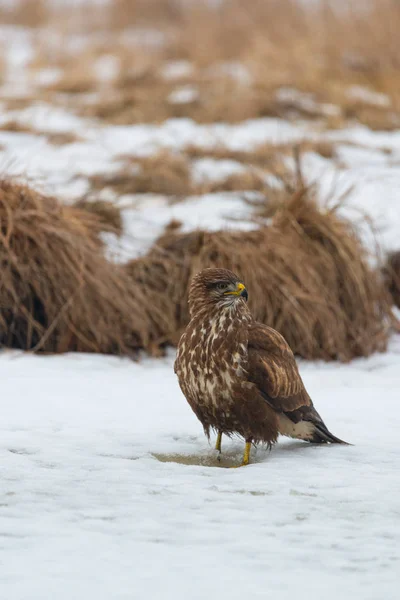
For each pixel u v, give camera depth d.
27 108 24.42
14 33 35.50
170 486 7.05
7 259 12.73
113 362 12.35
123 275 13.42
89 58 29.62
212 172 19.22
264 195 17.08
